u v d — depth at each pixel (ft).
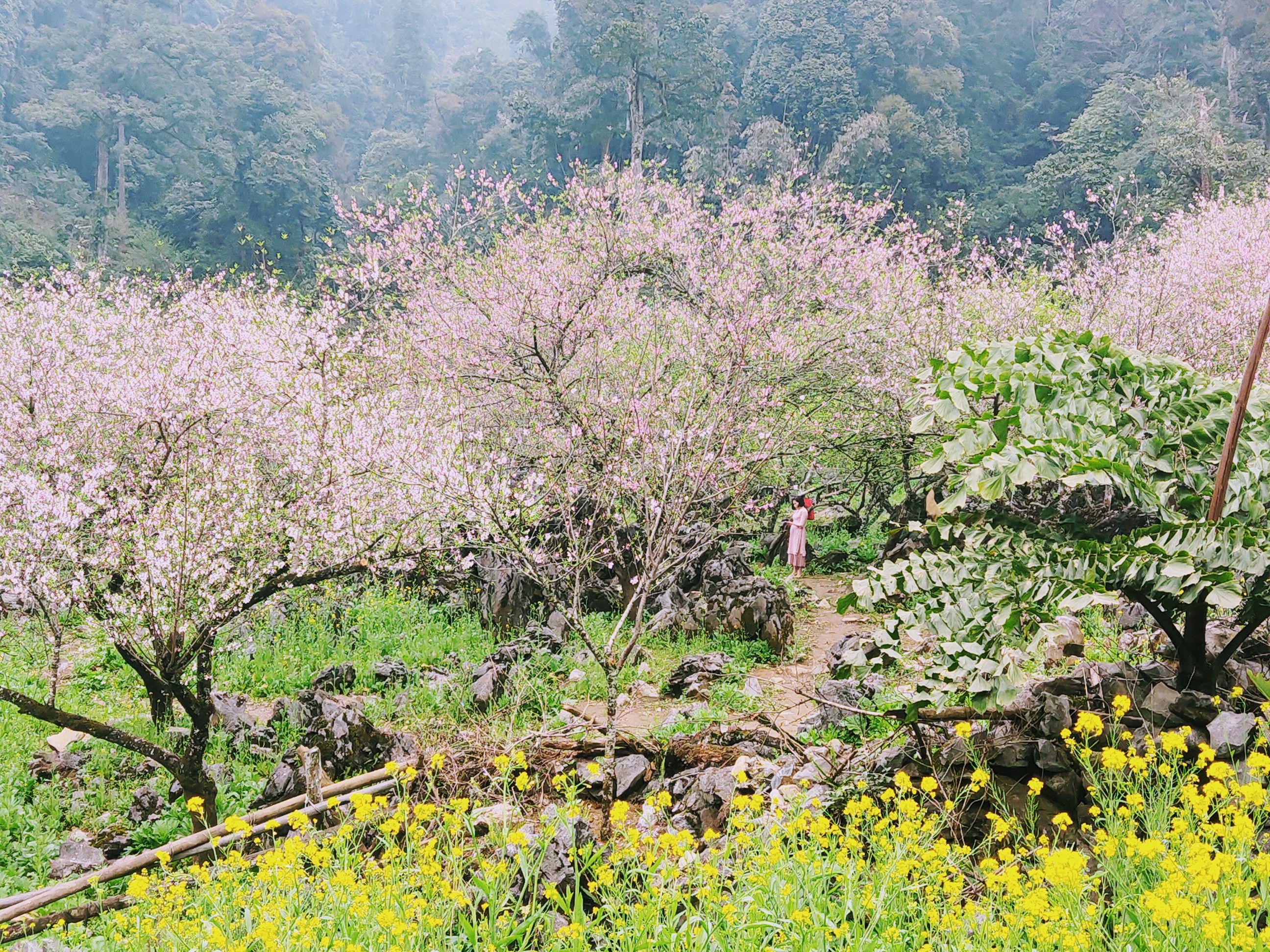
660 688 32.27
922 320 49.01
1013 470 18.74
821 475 58.03
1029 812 16.29
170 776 26.89
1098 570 18.24
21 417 32.86
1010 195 174.60
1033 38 263.90
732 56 246.27
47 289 44.70
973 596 18.57
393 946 12.24
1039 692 18.78
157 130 222.28
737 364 35.94
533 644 34.83
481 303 44.55
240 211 197.36
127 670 35.47
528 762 23.75
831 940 12.25
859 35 215.72
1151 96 172.65
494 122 258.37
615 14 196.44
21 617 37.96
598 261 45.06
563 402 37.42
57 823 25.11
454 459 33.37
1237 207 69.26
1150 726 17.61
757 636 36.06
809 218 49.34
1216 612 24.04
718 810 19.72
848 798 18.20
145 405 31.55
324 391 34.81
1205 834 12.53
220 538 27.35
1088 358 20.53
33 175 212.43
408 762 23.39
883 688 26.23
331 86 315.17
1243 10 220.02
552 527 39.60
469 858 17.11
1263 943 10.31
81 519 27.02
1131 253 58.80
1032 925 11.98
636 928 12.70
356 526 30.01
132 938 14.97
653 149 192.85
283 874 13.10
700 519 45.27
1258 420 19.70
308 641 37.52
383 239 52.13
